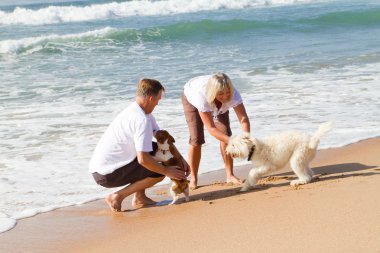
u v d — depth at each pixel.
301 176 7.38
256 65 18.75
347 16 31.27
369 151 9.22
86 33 25.61
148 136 6.78
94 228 6.47
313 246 4.91
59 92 15.34
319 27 29.42
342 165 8.41
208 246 5.32
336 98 13.62
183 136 10.76
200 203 7.07
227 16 34.25
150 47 23.89
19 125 12.03
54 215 7.09
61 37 24.80
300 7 38.97
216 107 7.59
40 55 22.36
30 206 7.54
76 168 9.26
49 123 12.13
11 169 9.24
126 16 36.66
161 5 38.09
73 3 50.09
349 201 6.08
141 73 17.77
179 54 21.86
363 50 21.62
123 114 6.93
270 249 4.99
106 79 17.00
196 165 8.00
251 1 40.75
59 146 10.55
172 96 14.32
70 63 20.36
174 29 27.05
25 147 10.51
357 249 4.69
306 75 16.77
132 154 6.93
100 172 6.97
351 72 17.02
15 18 34.59
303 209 6.04
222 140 7.46
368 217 5.43
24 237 6.29
